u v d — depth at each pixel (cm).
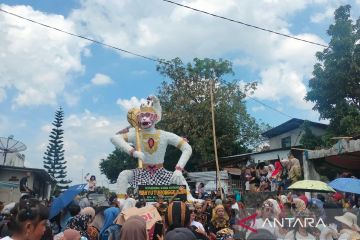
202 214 1098
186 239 402
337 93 2434
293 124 3247
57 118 6028
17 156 4241
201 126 3603
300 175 1859
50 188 4106
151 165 1659
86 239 650
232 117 3653
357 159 1728
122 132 1741
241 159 3042
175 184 1598
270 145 3525
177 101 3669
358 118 2312
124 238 448
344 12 2498
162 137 1684
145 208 596
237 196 1641
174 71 3769
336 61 2416
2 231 630
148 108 1684
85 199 1198
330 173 2047
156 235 561
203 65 3769
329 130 2500
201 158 3744
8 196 2670
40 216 366
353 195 1312
